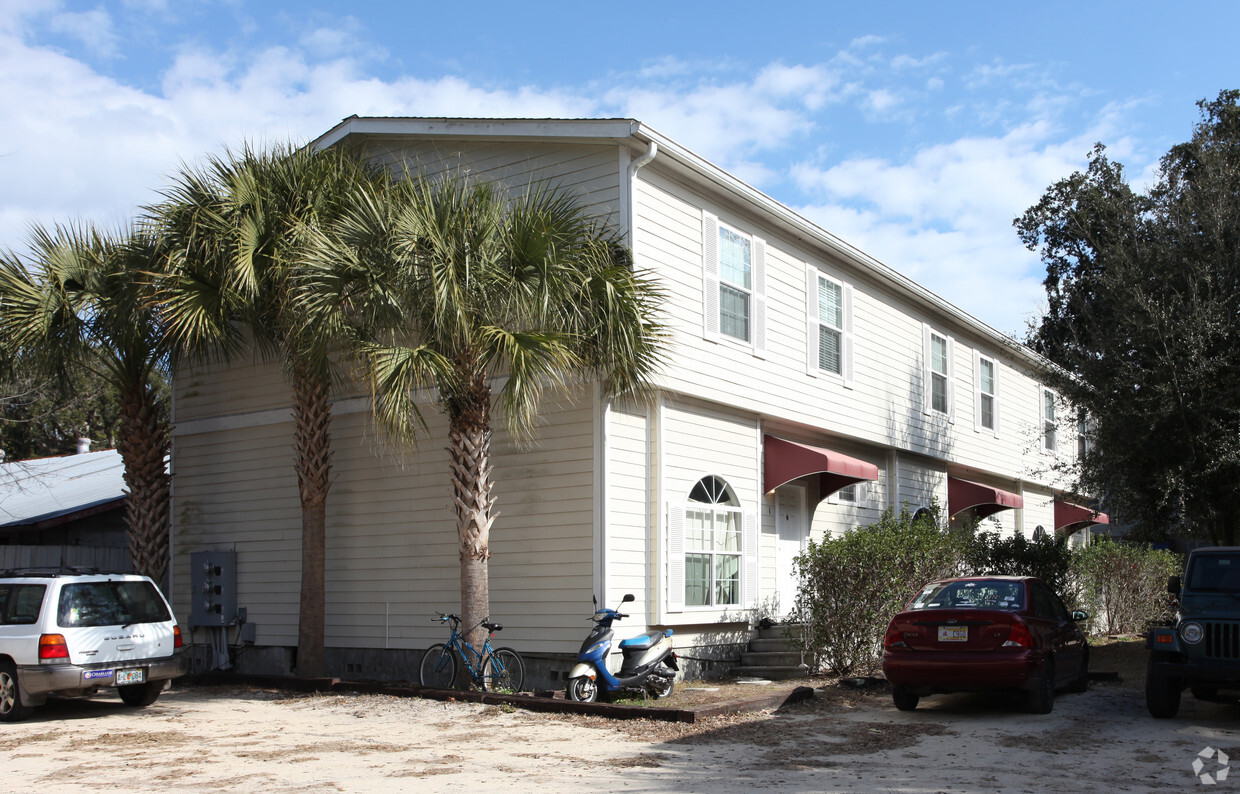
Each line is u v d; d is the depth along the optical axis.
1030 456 26.89
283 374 15.88
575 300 12.07
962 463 22.98
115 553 20.47
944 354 22.84
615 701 11.99
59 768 8.41
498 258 11.70
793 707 11.45
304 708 11.95
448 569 14.39
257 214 13.20
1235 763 8.40
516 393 11.30
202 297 13.34
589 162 14.01
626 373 12.32
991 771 8.07
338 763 8.48
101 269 14.65
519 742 9.45
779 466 16.11
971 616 10.77
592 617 12.34
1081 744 9.26
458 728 10.27
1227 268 16.20
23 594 11.72
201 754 8.99
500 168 14.79
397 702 12.01
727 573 15.26
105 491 22.25
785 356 16.78
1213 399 15.71
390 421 11.44
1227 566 11.41
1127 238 17.56
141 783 7.72
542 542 13.52
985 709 11.39
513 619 13.61
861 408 19.02
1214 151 17.50
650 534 13.85
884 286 20.31
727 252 15.63
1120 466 16.77
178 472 17.97
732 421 15.68
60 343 14.53
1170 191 17.38
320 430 14.33
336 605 15.45
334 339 12.17
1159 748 9.06
